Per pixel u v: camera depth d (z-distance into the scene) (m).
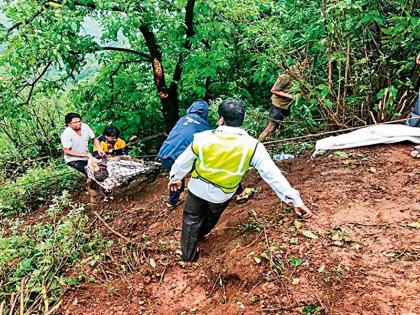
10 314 3.97
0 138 11.16
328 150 5.71
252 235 4.17
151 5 7.47
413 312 2.99
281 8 7.29
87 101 9.82
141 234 5.07
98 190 6.90
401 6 5.62
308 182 4.99
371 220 4.03
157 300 3.96
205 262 4.20
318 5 6.60
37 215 7.06
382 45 6.08
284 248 3.83
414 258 3.47
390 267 3.43
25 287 4.31
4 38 7.12
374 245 3.70
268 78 8.76
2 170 9.96
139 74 9.66
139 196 6.42
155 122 9.95
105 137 6.82
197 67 8.52
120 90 9.66
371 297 3.18
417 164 4.87
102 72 9.66
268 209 4.53
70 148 6.50
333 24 5.67
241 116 3.69
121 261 4.53
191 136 5.11
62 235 4.97
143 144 9.36
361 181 4.73
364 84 5.99
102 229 5.30
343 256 3.62
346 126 6.18
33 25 6.83
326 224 4.05
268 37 6.38
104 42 8.27
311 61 6.42
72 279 4.31
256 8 6.95
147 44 8.62
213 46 8.52
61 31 7.11
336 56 5.90
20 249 5.00
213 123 7.99
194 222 4.15
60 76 8.92
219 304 3.68
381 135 5.46
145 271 4.29
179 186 4.17
